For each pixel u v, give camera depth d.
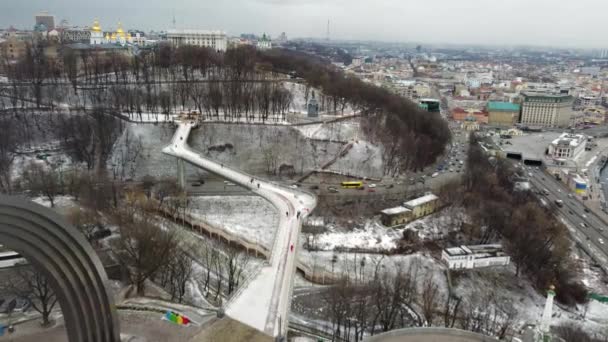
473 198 192.50
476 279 144.75
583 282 149.25
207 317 75.94
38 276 79.75
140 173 198.00
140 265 103.81
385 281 124.12
